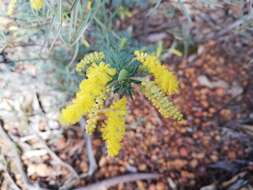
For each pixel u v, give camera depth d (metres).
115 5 0.17
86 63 0.09
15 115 0.14
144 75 0.10
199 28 0.17
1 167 0.13
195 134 0.15
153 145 0.14
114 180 0.13
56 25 0.13
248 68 0.16
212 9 0.17
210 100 0.15
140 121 0.15
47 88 0.15
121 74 0.09
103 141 0.14
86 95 0.08
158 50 0.15
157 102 0.09
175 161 0.14
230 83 0.16
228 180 0.13
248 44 0.16
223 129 0.15
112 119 0.09
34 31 0.14
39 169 0.14
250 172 0.13
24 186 0.13
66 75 0.14
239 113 0.15
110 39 0.14
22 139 0.14
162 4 0.17
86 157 0.14
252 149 0.14
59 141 0.14
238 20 0.16
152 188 0.13
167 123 0.15
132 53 0.12
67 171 0.14
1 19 0.14
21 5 0.13
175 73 0.16
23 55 0.15
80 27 0.12
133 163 0.14
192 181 0.14
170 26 0.17
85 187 0.13
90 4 0.13
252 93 0.15
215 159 0.14
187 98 0.15
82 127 0.14
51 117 0.14
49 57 0.15
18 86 0.15
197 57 0.16
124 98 0.09
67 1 0.13
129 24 0.17
